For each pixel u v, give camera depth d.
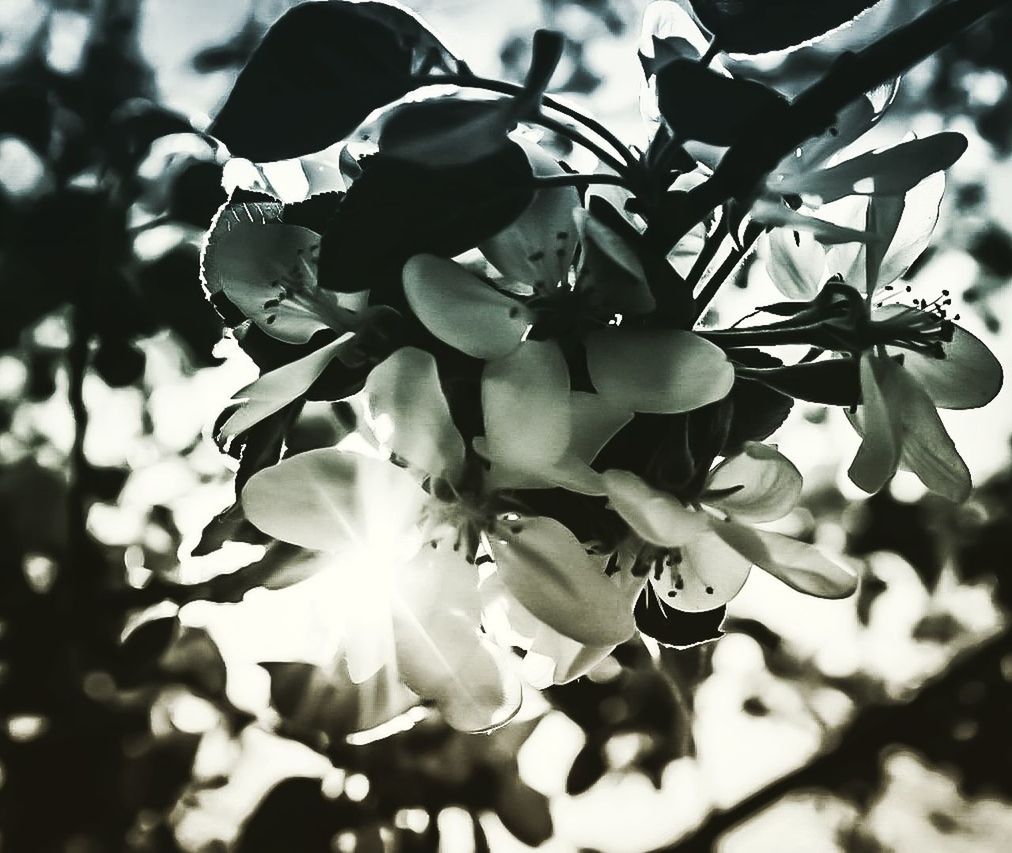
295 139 0.40
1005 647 0.99
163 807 0.85
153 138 0.90
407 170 0.39
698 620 0.42
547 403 0.38
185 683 0.84
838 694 1.18
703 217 0.39
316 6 0.40
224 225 0.41
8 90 0.91
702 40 0.43
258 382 0.39
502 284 0.40
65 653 0.81
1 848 0.80
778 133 0.39
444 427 0.39
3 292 0.93
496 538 0.40
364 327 0.39
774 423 0.41
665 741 0.85
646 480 0.39
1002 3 0.40
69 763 0.81
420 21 0.40
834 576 0.40
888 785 1.17
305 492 0.39
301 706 0.41
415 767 0.72
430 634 0.40
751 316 0.42
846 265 0.42
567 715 0.79
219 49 0.72
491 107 0.38
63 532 1.08
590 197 0.39
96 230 0.91
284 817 0.67
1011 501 1.16
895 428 0.40
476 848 0.73
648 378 0.38
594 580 0.39
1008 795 1.06
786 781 0.98
